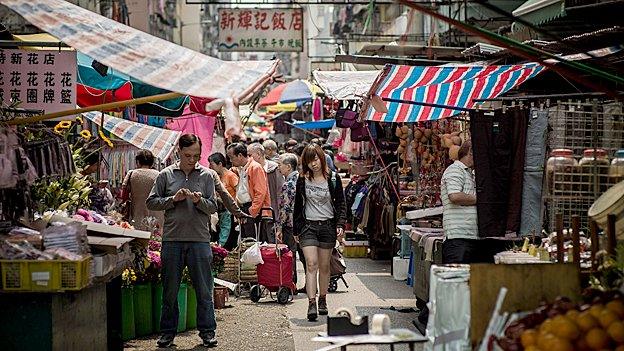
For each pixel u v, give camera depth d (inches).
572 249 313.0
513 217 409.7
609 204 289.3
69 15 345.4
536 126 408.8
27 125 382.3
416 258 513.0
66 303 329.1
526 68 435.8
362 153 881.5
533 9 608.1
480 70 432.8
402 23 1263.5
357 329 245.6
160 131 667.4
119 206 617.0
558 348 213.2
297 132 1567.4
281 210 586.9
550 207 408.2
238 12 1192.8
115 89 504.7
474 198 430.0
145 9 1307.8
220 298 550.9
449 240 435.8
